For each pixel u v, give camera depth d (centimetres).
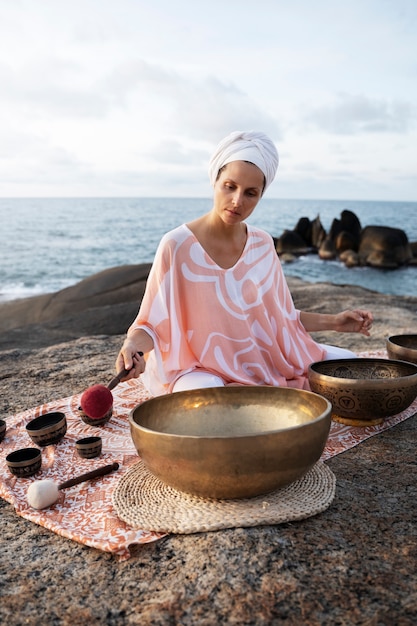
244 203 234
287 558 144
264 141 234
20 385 324
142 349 236
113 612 131
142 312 245
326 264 2542
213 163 239
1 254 3059
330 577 138
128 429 240
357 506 171
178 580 140
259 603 130
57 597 138
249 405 196
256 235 263
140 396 283
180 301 247
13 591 141
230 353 251
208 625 125
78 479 189
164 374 242
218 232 252
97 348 419
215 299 247
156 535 156
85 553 155
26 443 230
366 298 671
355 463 202
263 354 263
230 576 139
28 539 164
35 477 198
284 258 2666
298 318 284
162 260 243
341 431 230
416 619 124
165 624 126
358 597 131
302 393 187
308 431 153
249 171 229
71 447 222
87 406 192
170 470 155
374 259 2412
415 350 259
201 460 150
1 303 986
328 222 7406
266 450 149
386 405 221
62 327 632
